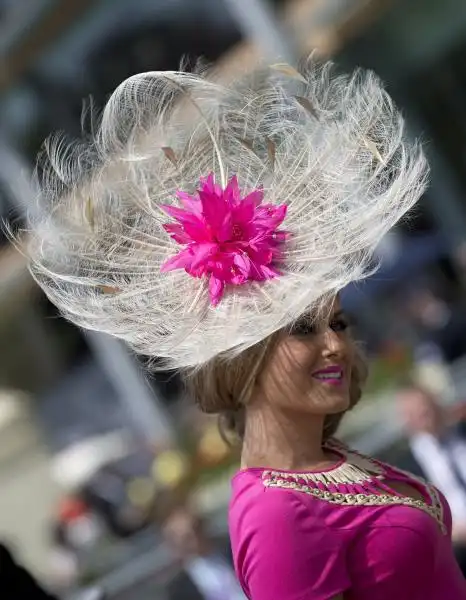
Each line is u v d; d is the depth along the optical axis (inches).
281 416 100.0
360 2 340.2
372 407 287.1
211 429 303.6
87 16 398.6
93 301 104.4
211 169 111.0
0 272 374.9
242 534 93.7
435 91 454.0
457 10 404.8
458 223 460.4
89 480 351.6
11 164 401.4
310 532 91.0
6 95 420.8
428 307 404.5
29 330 612.4
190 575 205.2
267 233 97.7
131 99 110.6
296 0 386.0
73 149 111.1
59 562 308.3
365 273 94.0
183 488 281.4
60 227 108.8
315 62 111.5
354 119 105.3
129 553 277.0
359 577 91.9
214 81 112.6
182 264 98.6
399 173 100.0
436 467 189.2
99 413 514.9
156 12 419.2
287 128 109.1
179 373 110.0
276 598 89.9
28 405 543.5
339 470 98.8
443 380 295.1
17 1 406.6
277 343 96.8
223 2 390.3
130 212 108.1
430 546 94.1
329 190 102.7
